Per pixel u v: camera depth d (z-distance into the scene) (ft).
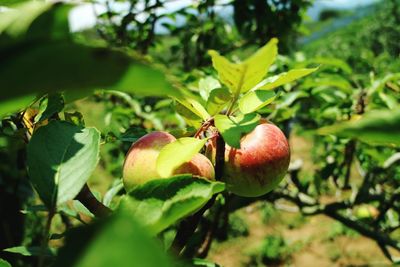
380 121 0.45
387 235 2.84
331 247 7.32
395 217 3.50
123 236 0.33
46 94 1.01
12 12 0.47
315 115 3.05
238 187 1.12
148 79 0.43
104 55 0.41
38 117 1.07
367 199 2.85
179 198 0.73
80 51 0.40
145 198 0.73
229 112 1.06
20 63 0.39
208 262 0.86
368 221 3.32
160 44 3.77
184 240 0.94
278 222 8.27
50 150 0.89
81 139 0.91
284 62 2.65
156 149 1.06
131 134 1.41
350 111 2.51
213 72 2.19
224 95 1.02
